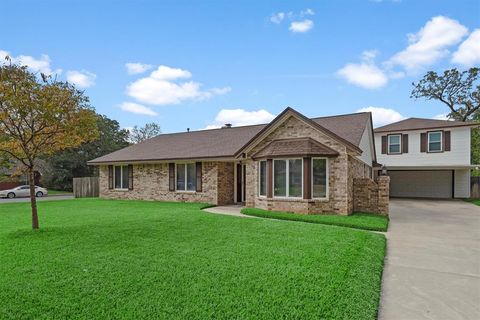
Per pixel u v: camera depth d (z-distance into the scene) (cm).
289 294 420
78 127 873
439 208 1667
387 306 418
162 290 431
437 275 543
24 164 868
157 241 705
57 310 378
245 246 661
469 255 674
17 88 785
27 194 2845
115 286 445
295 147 1238
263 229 848
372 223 1003
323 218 1077
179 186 1788
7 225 970
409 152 2330
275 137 1359
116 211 1287
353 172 1330
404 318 384
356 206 1310
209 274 491
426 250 716
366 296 428
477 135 3297
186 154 1734
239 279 470
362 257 598
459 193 2344
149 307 383
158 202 1731
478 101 3066
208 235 770
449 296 451
